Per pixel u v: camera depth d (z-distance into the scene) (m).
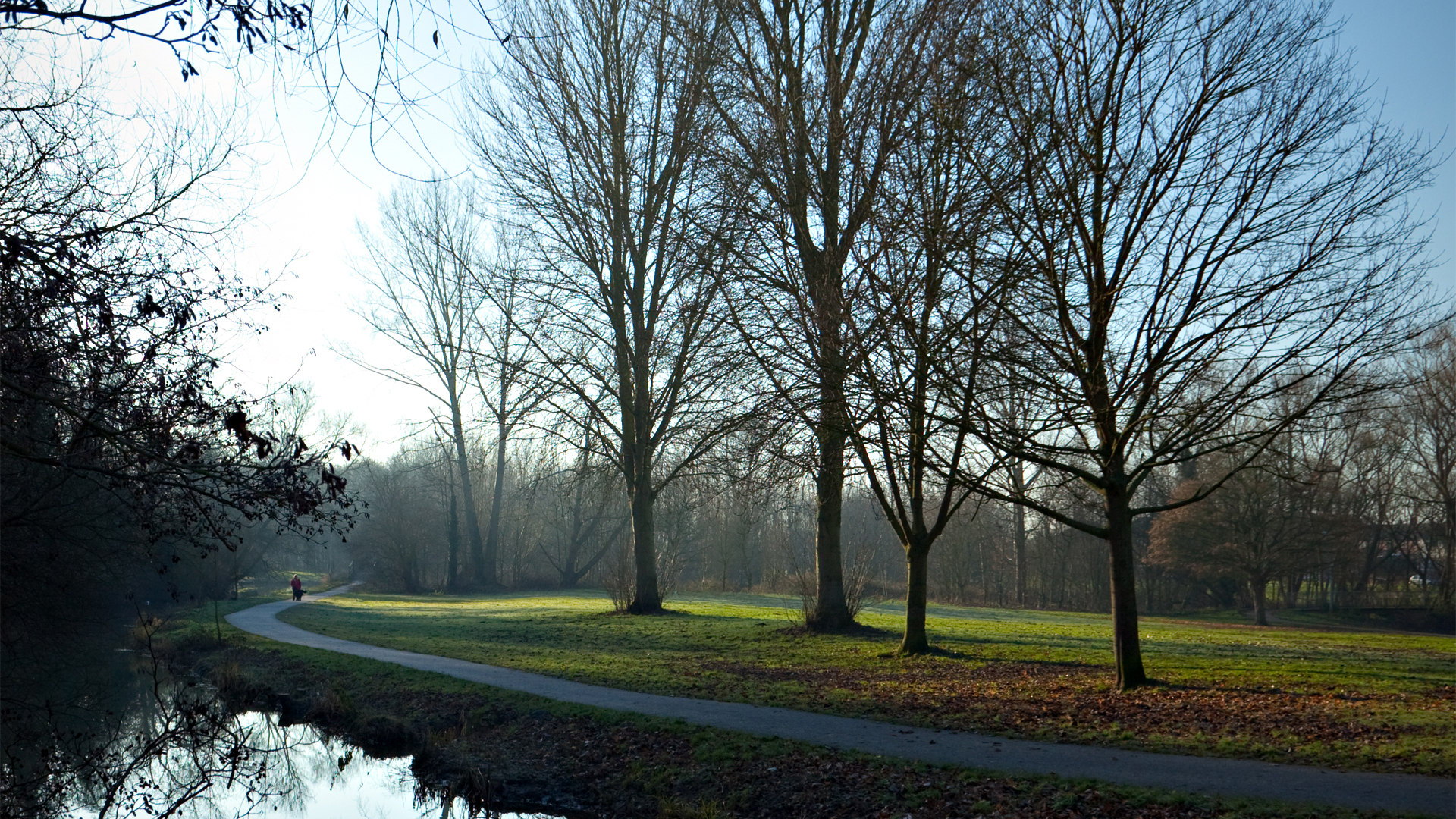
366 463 36.41
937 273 14.99
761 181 18.72
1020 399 14.59
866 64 18.17
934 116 14.57
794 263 18.39
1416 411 43.03
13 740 13.09
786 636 24.84
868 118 16.62
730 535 64.50
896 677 18.20
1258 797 9.05
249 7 4.77
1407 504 52.19
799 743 12.52
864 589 27.75
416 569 65.06
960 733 12.83
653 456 31.59
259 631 30.34
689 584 68.88
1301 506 44.38
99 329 6.15
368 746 16.16
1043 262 13.91
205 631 28.14
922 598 21.41
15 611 15.96
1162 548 49.88
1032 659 20.16
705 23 22.64
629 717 14.59
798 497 24.89
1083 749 11.47
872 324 14.67
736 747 12.70
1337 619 51.91
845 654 21.69
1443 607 48.47
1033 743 11.99
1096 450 14.59
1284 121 13.60
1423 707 12.93
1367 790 9.10
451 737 15.55
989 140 14.67
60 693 18.38
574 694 16.84
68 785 10.57
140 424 6.02
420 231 44.69
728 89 20.56
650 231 29.58
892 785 10.73
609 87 29.80
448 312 45.44
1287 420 13.55
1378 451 47.03
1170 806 9.02
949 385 14.41
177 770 13.14
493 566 61.59
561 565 68.81
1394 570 58.09
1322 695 14.28
